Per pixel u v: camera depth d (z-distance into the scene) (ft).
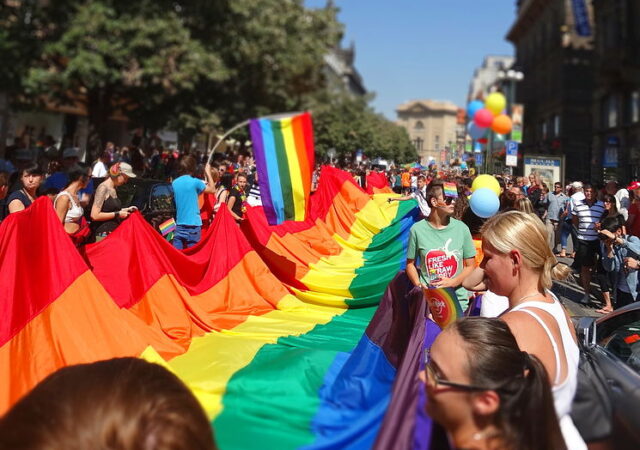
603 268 29.58
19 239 15.28
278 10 93.04
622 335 12.42
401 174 43.01
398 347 14.56
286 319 21.95
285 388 13.78
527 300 8.44
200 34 84.94
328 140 53.67
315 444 10.75
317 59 102.89
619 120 123.44
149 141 90.07
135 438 3.96
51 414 4.00
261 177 24.71
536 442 6.25
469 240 16.12
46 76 72.43
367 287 24.30
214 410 12.51
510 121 41.29
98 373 4.44
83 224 25.09
